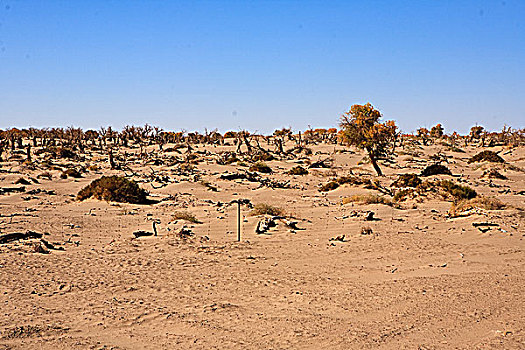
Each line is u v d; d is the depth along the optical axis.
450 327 7.64
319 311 8.70
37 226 19.72
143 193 31.88
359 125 52.59
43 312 8.88
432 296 9.41
